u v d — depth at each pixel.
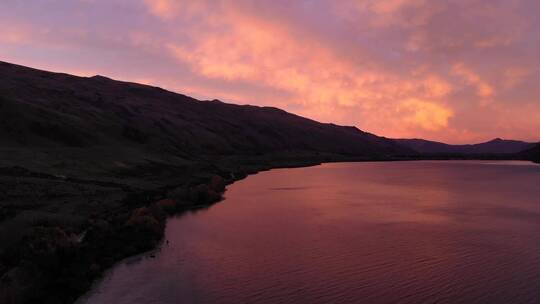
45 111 97.62
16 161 62.78
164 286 27.19
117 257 32.25
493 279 27.91
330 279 28.22
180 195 58.78
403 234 40.16
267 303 24.67
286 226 44.03
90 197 49.66
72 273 26.97
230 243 37.22
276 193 71.19
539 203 58.59
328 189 77.00
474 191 72.94
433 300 24.81
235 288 26.77
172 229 42.78
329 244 36.72
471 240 37.66
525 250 34.38
